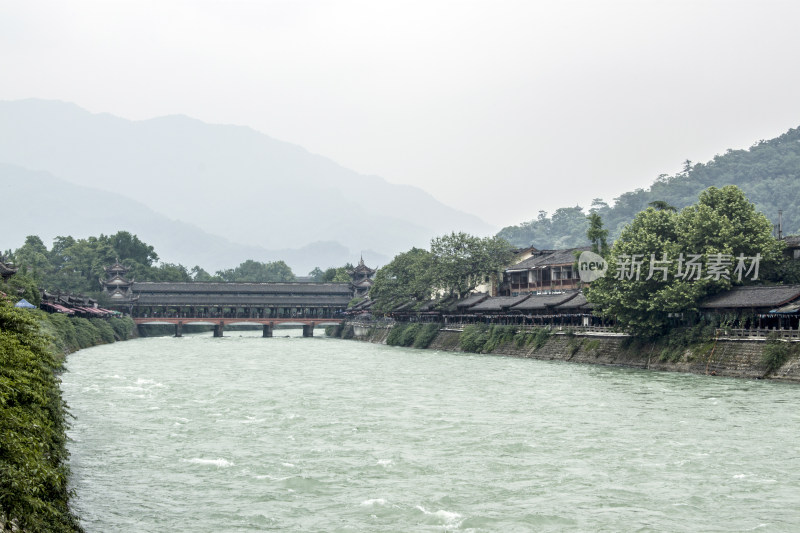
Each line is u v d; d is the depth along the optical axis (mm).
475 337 131375
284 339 192875
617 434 52094
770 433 51188
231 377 88562
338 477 41938
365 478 41781
